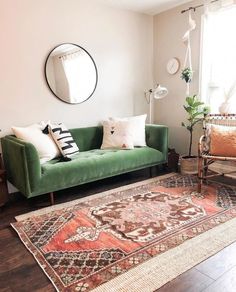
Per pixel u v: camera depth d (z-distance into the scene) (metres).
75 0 3.11
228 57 3.17
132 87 3.88
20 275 1.50
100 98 3.54
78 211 2.31
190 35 3.46
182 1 3.38
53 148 2.70
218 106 3.34
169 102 3.92
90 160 2.64
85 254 1.68
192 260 1.58
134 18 3.72
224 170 3.28
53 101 3.11
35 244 1.81
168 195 2.61
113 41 3.54
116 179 3.22
